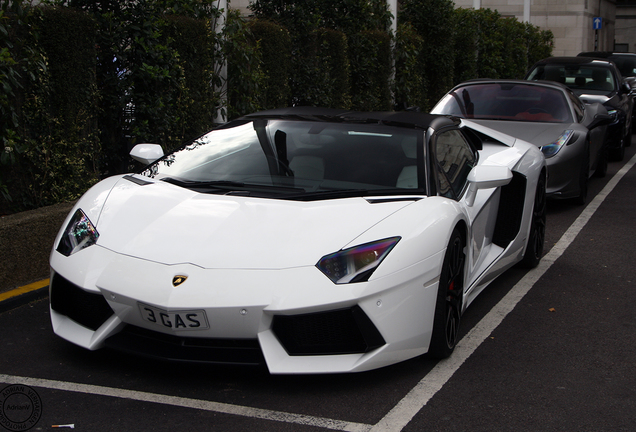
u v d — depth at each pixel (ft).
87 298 9.61
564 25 91.20
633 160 37.22
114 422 8.39
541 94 24.89
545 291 14.70
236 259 9.11
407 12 46.34
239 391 9.30
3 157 15.14
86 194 11.45
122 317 9.23
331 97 33.14
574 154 22.36
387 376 9.95
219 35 23.80
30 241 14.01
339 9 36.17
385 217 9.87
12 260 13.60
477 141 15.99
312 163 11.60
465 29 53.42
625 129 36.70
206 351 9.12
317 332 8.98
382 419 8.64
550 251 18.16
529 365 10.61
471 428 8.50
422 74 45.73
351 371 8.95
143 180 11.68
